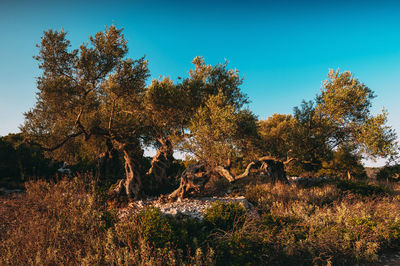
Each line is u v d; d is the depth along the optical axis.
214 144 9.70
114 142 14.94
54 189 8.35
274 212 8.47
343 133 15.10
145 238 4.71
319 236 6.04
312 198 10.38
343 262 5.71
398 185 15.88
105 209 6.71
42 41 10.75
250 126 12.30
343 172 20.58
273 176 15.88
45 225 5.72
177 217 7.27
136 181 11.96
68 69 11.27
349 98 13.77
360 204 8.81
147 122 13.40
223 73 14.10
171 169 14.59
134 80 11.48
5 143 17.47
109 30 11.38
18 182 15.27
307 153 15.38
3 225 6.59
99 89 12.58
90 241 4.91
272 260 5.42
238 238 5.30
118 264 4.05
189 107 13.01
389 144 12.38
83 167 17.09
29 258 4.50
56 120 11.88
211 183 14.22
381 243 6.43
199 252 4.50
